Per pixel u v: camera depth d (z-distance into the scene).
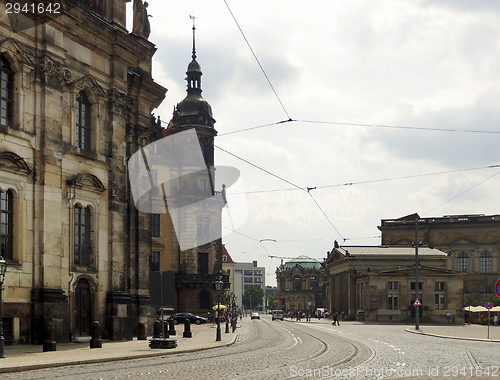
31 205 28.89
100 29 33.62
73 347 28.09
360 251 109.31
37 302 28.53
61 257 30.30
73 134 31.84
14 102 28.52
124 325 34.31
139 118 38.03
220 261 87.19
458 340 43.00
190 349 27.94
